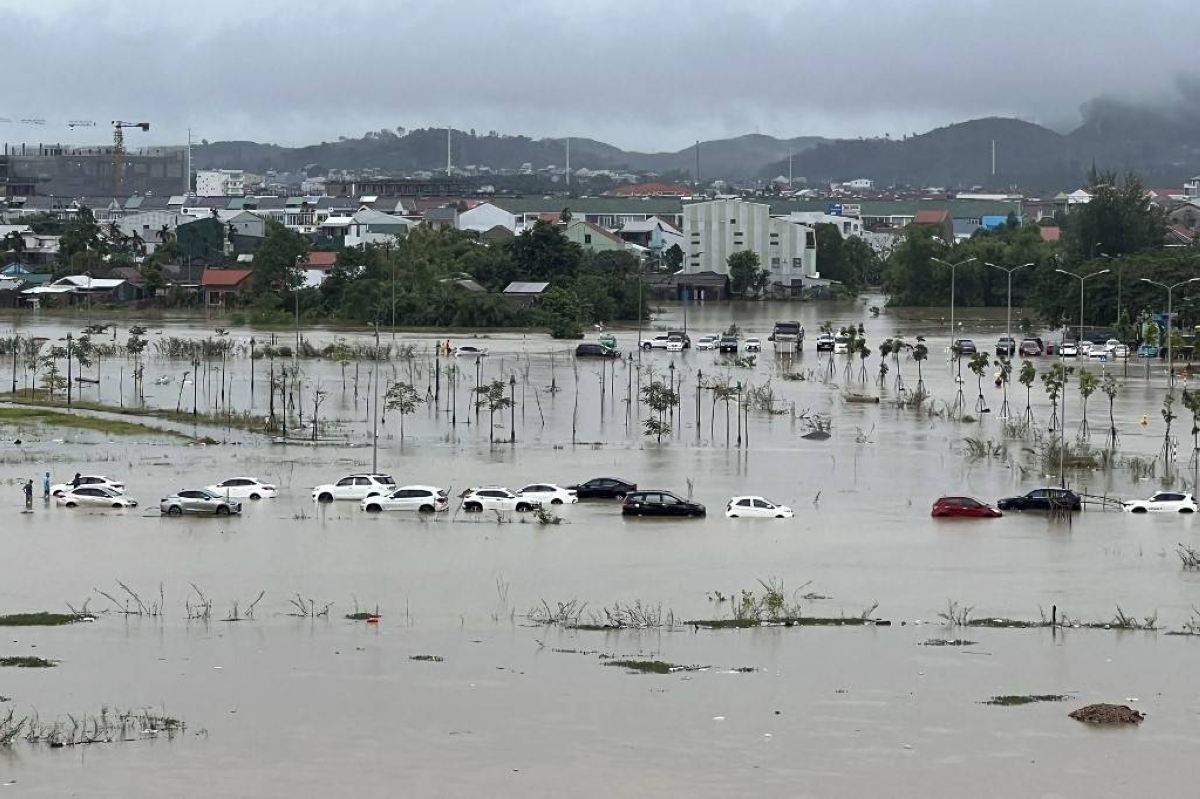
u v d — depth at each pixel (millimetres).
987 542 97000
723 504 108062
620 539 97062
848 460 126625
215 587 85062
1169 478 118625
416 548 94125
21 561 90250
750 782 58000
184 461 124062
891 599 83375
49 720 64062
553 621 78625
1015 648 74438
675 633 76750
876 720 64375
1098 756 60625
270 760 60000
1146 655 73375
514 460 125188
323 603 81938
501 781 58031
